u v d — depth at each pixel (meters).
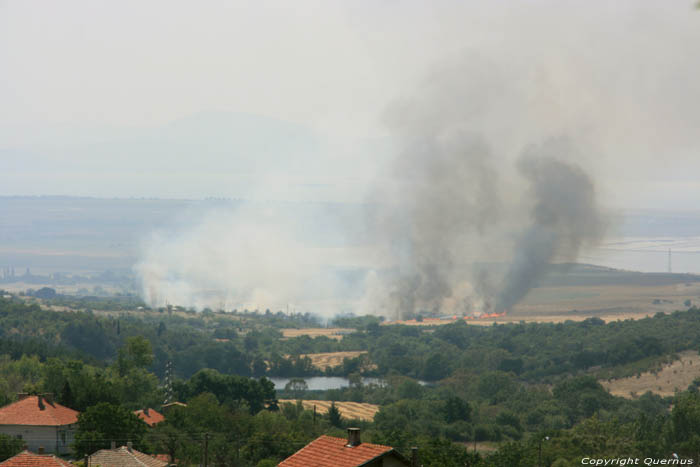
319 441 140.25
